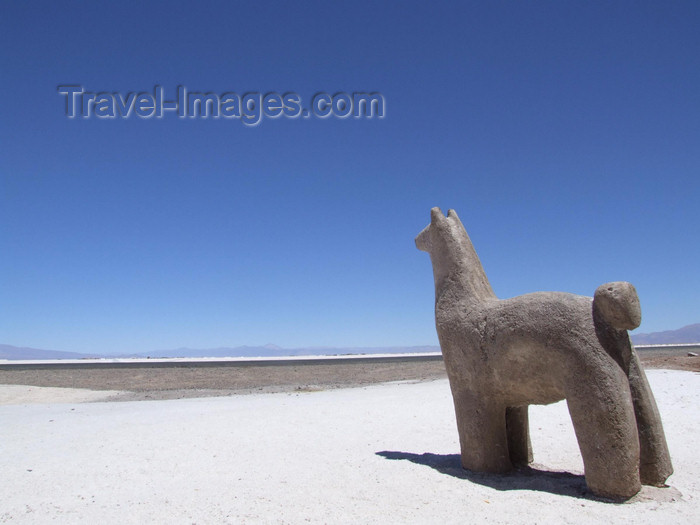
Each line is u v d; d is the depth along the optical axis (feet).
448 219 22.88
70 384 67.05
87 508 17.20
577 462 22.79
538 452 24.70
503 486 18.30
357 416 35.22
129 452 25.52
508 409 21.89
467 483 18.66
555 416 33.53
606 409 16.07
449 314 21.27
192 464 22.95
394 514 15.80
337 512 16.10
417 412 36.37
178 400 50.80
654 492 16.71
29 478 21.01
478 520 15.11
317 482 19.44
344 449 25.48
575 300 17.31
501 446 20.10
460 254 21.84
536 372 18.01
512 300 19.31
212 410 39.65
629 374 17.21
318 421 33.58
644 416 17.33
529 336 17.87
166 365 76.59
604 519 14.76
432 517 15.48
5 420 37.50
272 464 22.58
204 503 17.38
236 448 26.02
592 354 16.39
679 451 24.18
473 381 20.11
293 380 70.03
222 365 77.30
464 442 20.62
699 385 44.14
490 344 19.27
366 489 18.37
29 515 16.60
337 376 72.69
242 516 15.96
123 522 15.80
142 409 42.32
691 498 16.72
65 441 28.60
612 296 16.08
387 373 74.38
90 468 22.50
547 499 16.60
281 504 16.98
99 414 39.63
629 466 15.97
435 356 96.12
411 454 24.06
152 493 18.72
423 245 24.03
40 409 44.96
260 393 57.21
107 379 69.21
